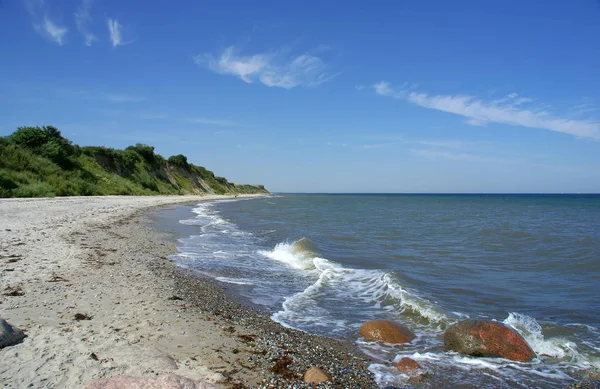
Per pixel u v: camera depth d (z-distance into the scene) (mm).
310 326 7223
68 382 4016
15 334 5027
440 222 31500
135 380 3721
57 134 44281
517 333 6293
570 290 10023
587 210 53094
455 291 9844
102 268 9859
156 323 6234
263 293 9398
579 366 5691
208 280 10188
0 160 32969
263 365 5145
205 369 4766
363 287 10086
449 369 5539
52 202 27453
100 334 5477
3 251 10641
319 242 18438
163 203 43500
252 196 124812
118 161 57250
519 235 22266
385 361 5758
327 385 4719
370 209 53781
